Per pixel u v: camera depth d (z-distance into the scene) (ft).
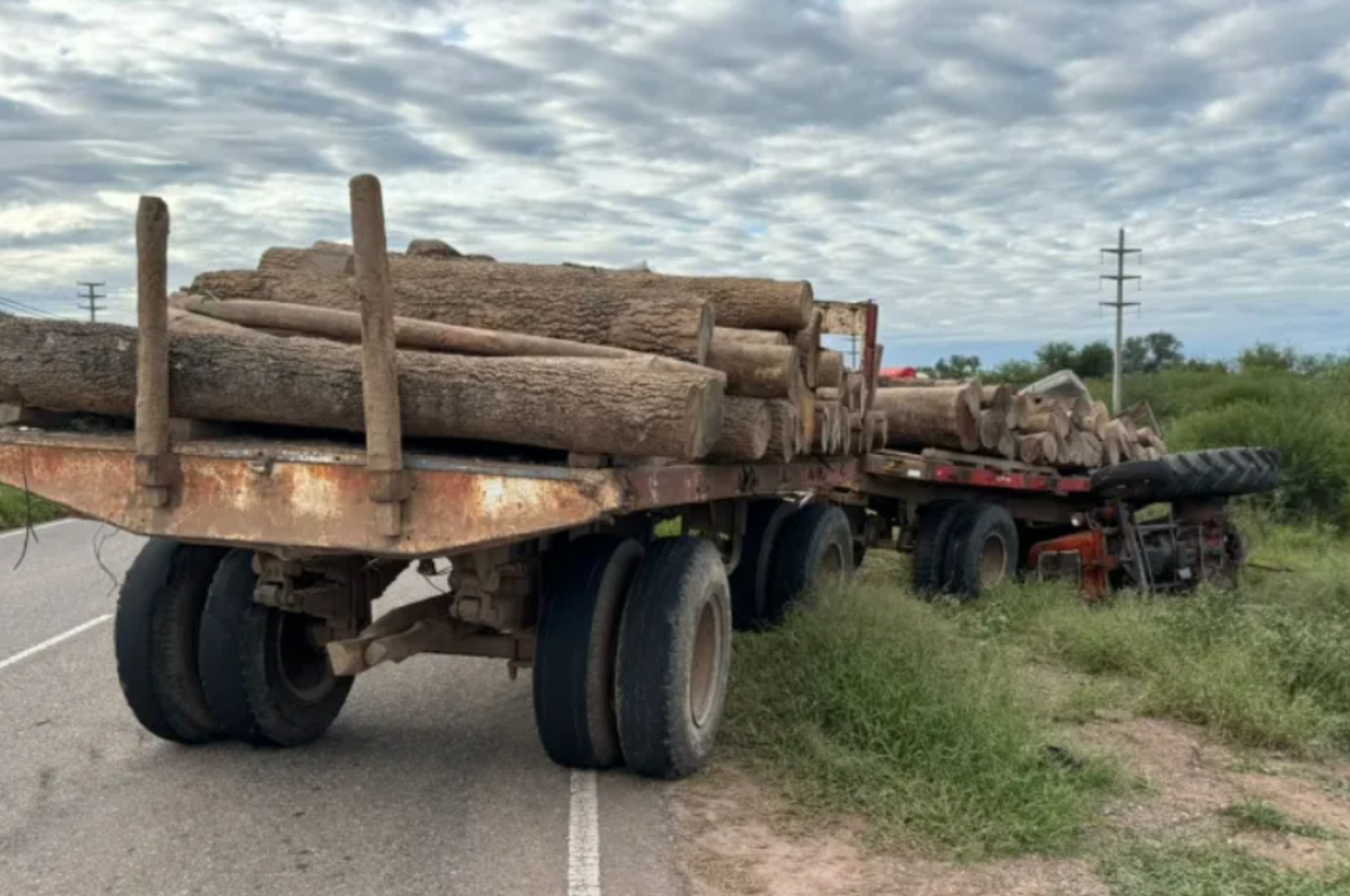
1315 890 14.69
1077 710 22.97
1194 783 19.30
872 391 31.37
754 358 19.56
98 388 16.80
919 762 18.06
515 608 18.85
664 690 17.97
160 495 16.53
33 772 19.30
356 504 15.90
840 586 28.04
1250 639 25.96
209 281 20.92
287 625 20.24
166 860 15.65
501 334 17.07
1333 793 19.10
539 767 19.45
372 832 16.60
